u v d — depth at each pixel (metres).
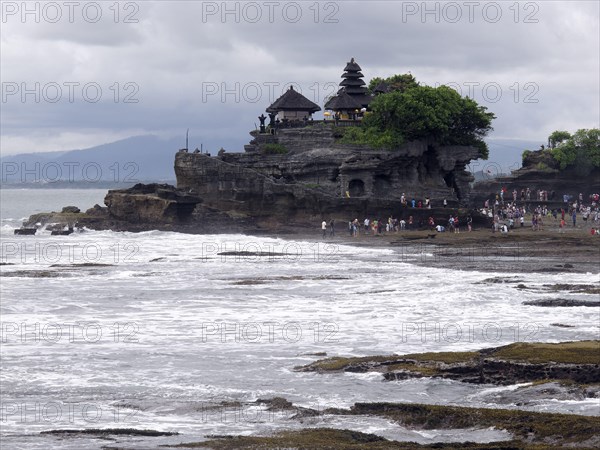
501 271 182.25
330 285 161.62
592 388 77.81
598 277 168.50
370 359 90.56
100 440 65.75
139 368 93.25
